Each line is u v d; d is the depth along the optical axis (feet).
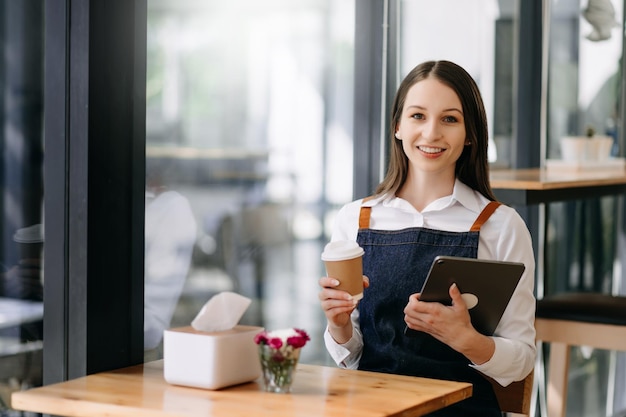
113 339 7.97
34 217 7.90
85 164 7.63
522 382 8.28
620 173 14.98
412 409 6.43
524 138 15.71
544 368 15.17
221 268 10.22
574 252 16.84
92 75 7.63
